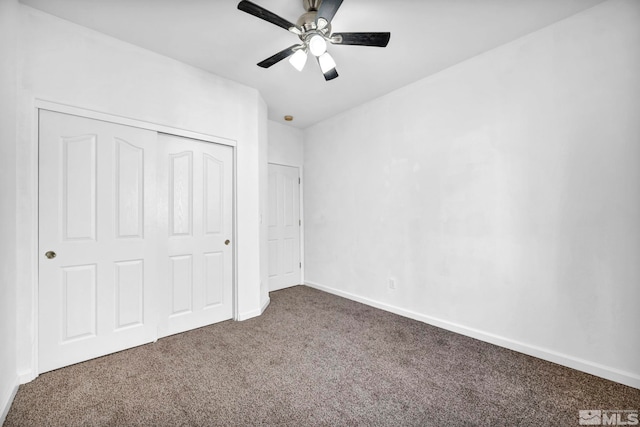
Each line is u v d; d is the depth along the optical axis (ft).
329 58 6.63
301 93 10.43
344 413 5.06
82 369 6.44
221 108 9.21
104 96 6.97
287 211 13.92
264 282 10.95
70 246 6.56
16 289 5.71
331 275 12.85
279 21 5.65
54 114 6.34
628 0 5.78
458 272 8.48
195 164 8.81
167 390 5.71
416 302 9.58
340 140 12.35
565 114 6.56
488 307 7.86
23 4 5.92
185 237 8.61
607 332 6.06
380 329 8.79
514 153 7.34
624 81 5.84
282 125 13.64
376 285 10.88
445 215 8.77
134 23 6.59
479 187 8.00
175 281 8.42
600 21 6.09
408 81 9.55
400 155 10.02
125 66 7.30
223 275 9.45
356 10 6.20
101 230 6.98
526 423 4.83
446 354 7.19
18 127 5.83
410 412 5.08
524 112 7.17
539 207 6.95
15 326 5.62
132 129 7.45
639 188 5.70
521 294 7.25
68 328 6.55
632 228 5.79
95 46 6.86
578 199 6.40
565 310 6.59
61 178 6.44
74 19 6.43
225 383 5.95
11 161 5.45
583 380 6.01
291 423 4.82
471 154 8.16
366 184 11.23
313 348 7.54
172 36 7.11
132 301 7.48
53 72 6.28
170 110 8.09
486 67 7.84
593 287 6.22
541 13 6.35
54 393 5.59
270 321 9.47
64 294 6.50
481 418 4.94
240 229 9.68
